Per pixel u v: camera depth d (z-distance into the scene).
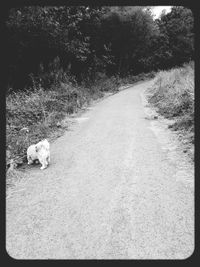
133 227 4.30
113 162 6.92
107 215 4.66
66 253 3.82
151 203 4.94
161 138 8.56
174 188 5.43
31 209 5.02
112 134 9.37
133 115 12.26
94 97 18.38
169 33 41.34
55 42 17.45
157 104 14.29
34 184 6.04
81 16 18.97
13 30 15.38
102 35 27.64
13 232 4.36
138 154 7.32
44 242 4.08
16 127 9.69
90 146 8.27
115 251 3.80
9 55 15.96
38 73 16.83
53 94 14.30
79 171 6.55
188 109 10.77
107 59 27.42
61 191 5.62
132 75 36.47
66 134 9.80
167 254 3.70
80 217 4.66
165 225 4.31
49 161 7.11
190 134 8.40
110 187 5.64
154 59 41.16
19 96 13.09
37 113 11.30
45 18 16.22
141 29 32.28
